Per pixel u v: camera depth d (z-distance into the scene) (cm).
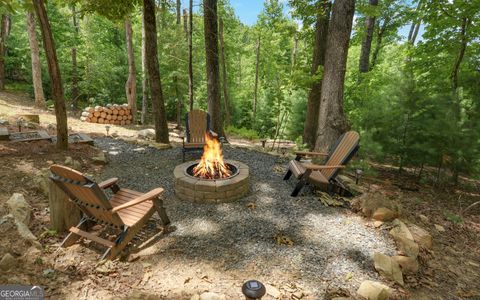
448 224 442
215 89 900
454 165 579
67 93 1612
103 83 1645
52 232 315
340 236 349
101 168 564
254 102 1914
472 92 661
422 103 596
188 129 714
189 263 290
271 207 420
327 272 286
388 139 625
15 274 245
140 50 1881
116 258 291
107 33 1825
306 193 477
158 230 353
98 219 317
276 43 2191
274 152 795
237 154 723
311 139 921
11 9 535
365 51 1109
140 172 560
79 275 260
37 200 391
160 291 249
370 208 396
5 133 599
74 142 663
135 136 922
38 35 1581
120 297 237
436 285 292
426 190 597
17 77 1933
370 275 287
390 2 1275
